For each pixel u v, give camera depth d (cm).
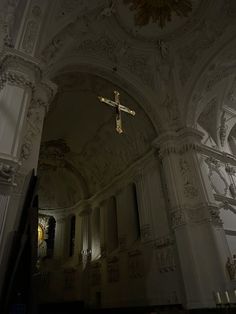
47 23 895
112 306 1363
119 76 1260
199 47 1245
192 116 1289
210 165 1309
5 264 519
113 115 1484
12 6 843
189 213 1058
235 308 761
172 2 1117
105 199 1777
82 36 1081
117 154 1653
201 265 952
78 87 1316
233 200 1281
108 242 1591
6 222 569
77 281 1723
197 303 883
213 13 1133
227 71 1318
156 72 1314
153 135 1330
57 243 2008
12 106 680
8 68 737
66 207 2138
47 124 1585
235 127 1675
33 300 478
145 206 1338
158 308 1034
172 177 1146
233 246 1121
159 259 1136
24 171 703
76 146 1853
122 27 1159
